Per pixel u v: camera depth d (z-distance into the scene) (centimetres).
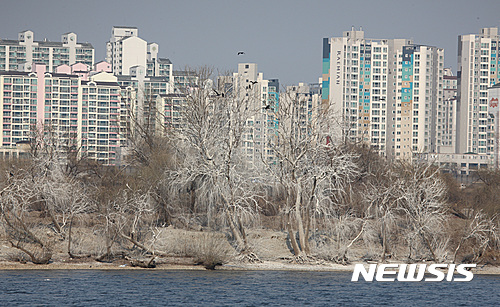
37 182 9119
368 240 9756
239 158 9719
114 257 9106
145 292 7700
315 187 9306
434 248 9781
